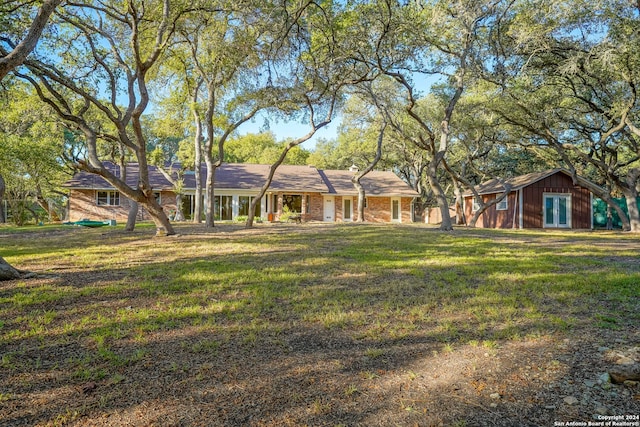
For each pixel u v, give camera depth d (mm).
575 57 12992
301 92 14688
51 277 6375
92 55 12930
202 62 16969
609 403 2461
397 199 30594
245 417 2395
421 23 13445
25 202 25047
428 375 2912
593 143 19141
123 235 13773
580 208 22859
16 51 5883
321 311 4523
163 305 4773
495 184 26391
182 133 24406
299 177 30375
